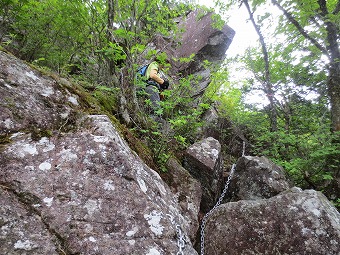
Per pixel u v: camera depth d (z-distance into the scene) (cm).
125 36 305
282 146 611
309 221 264
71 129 199
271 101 708
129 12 341
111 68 355
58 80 255
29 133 180
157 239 157
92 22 352
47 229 137
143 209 167
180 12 460
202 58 660
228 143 665
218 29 667
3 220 131
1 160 154
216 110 699
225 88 707
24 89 207
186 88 397
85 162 173
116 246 143
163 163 338
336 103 571
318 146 541
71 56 438
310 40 585
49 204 146
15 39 434
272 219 278
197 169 400
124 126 318
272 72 746
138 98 407
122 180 174
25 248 126
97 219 150
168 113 378
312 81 708
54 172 162
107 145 187
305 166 533
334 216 269
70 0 339
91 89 348
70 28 392
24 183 150
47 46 418
